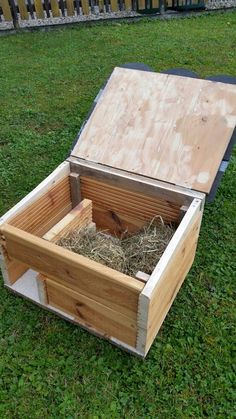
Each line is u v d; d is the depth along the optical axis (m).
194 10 6.22
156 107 2.13
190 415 1.64
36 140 3.31
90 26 5.80
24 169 3.00
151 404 1.67
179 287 2.06
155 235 2.01
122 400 1.68
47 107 3.79
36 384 1.73
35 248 1.69
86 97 3.94
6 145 3.26
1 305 2.05
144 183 1.98
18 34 5.58
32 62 4.70
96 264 1.57
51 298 1.92
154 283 1.49
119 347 1.85
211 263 2.28
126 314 1.63
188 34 5.43
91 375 1.76
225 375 1.76
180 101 2.10
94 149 2.15
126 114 2.17
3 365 1.80
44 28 5.74
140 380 1.74
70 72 4.44
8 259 1.93
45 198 2.03
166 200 1.98
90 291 1.67
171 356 1.83
